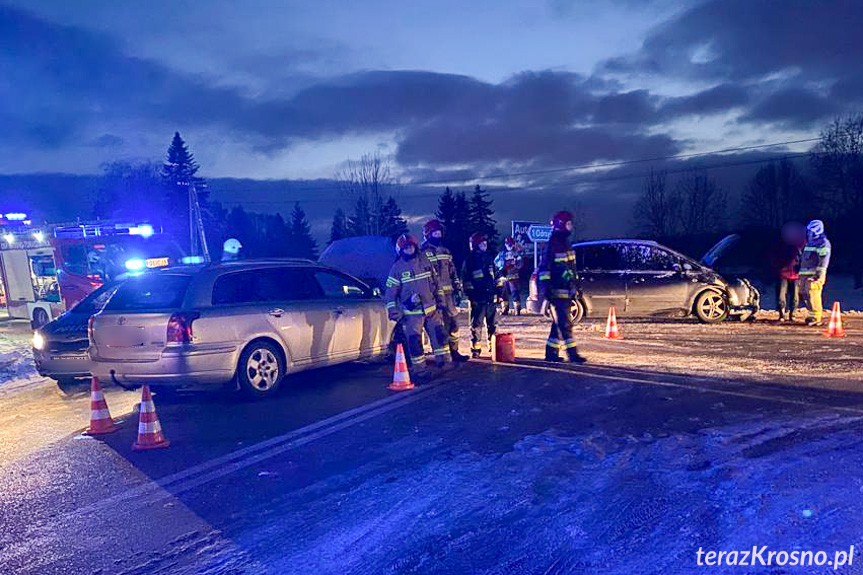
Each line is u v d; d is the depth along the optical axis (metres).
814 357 8.15
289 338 7.50
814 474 4.20
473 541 3.57
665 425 5.44
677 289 12.02
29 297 15.82
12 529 4.08
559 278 8.27
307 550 3.58
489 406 6.38
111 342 6.97
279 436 5.82
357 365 9.19
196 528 3.96
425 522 3.84
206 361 6.79
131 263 13.40
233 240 11.68
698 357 8.43
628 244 12.40
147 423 5.67
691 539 3.45
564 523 3.71
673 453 4.73
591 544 3.46
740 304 12.10
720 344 9.45
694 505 3.84
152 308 6.95
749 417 5.56
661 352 8.93
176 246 14.64
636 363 8.15
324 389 7.67
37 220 17.31
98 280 13.45
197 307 6.89
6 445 6.05
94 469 5.19
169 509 4.28
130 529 3.99
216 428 6.22
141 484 4.79
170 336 6.71
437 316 7.95
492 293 8.91
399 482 4.49
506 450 5.02
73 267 13.85
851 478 4.12
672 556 3.29
